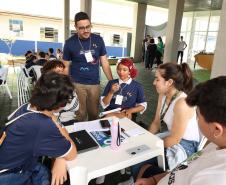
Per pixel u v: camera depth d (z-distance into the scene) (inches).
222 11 75.6
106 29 624.4
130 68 86.2
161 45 389.4
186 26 540.4
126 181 68.8
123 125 68.4
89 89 99.1
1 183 44.6
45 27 545.3
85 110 102.9
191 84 65.0
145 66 405.1
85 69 96.5
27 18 521.7
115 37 643.5
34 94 44.9
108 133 61.7
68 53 96.7
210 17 482.0
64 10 361.4
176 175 32.1
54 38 560.1
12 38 500.7
